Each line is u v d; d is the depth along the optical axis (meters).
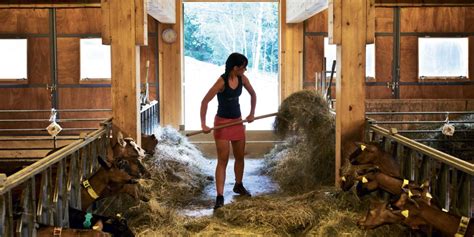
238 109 5.57
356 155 4.27
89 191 4.01
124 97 5.10
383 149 4.50
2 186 2.62
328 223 4.21
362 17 4.96
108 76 8.29
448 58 8.43
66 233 3.04
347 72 5.00
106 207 4.57
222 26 14.74
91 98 8.29
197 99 14.34
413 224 3.24
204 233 4.32
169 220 4.58
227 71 5.44
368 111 7.98
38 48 8.19
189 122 12.34
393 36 8.38
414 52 8.40
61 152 3.58
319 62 8.83
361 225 3.32
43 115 8.20
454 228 3.14
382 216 3.28
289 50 8.82
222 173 5.33
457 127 6.88
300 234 4.42
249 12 14.77
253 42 14.80
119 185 4.05
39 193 3.31
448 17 8.36
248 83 5.58
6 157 7.88
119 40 5.06
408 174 4.15
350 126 5.04
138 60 5.21
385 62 8.42
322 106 5.93
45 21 8.16
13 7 8.04
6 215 2.72
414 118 7.95
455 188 3.37
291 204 4.77
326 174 5.70
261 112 13.56
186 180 6.08
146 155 6.12
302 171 5.91
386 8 8.34
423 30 8.37
